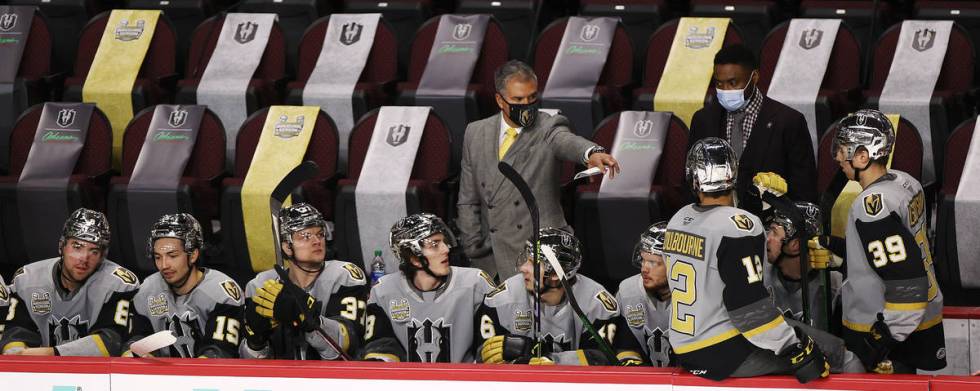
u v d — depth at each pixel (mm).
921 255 14633
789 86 24938
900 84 24859
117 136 27250
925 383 13523
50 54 28438
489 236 20312
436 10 31109
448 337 17578
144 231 24219
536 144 19766
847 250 15281
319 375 14750
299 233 17875
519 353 16188
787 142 18812
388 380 14617
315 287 18188
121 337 18984
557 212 19938
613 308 17578
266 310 15758
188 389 15047
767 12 28469
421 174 24062
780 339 13367
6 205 24516
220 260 24688
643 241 16969
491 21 27016
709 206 13742
